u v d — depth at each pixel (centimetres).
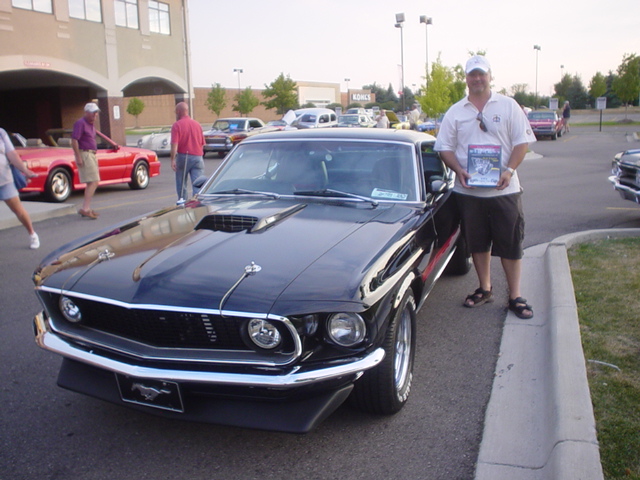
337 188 426
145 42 2773
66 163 1152
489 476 277
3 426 329
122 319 292
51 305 316
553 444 281
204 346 280
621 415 305
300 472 286
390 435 316
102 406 352
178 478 283
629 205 977
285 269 291
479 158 437
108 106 2600
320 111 2683
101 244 346
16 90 3061
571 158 1952
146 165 1409
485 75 429
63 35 2355
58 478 283
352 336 271
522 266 613
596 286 511
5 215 927
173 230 358
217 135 2314
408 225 367
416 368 394
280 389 265
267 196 430
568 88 7812
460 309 503
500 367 392
